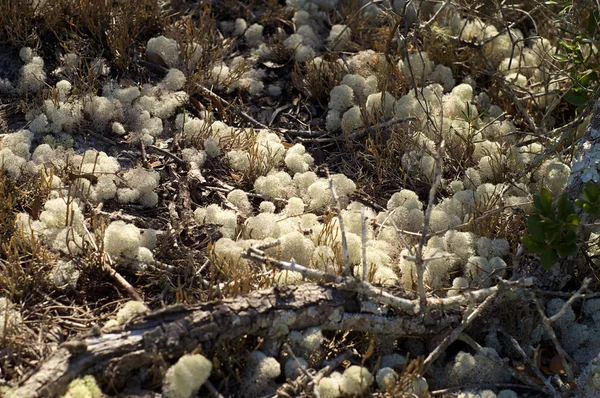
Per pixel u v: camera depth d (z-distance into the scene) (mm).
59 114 1522
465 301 1177
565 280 1304
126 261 1274
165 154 1546
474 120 1619
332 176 1497
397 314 1174
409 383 1104
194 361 1048
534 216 1232
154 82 1710
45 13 1708
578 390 1156
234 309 1106
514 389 1184
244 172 1536
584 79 1556
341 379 1102
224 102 1705
